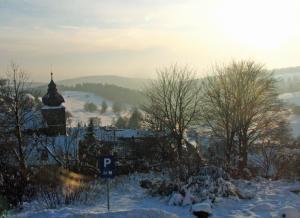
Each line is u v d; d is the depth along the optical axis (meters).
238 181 20.56
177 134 44.31
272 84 44.97
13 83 45.47
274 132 43.72
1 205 16.55
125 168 31.62
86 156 35.84
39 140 45.03
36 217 13.64
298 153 32.97
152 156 41.59
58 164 34.09
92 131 41.59
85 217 12.98
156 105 47.44
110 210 14.95
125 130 55.34
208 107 45.62
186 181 18.19
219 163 22.42
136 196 18.42
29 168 23.03
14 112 44.75
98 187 20.69
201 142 44.88
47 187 19.97
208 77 46.16
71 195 17.41
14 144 41.59
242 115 42.22
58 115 60.97
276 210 15.17
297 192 19.17
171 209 15.55
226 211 15.26
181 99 46.94
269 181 21.95
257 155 42.88
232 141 41.94
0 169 21.00
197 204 14.77
